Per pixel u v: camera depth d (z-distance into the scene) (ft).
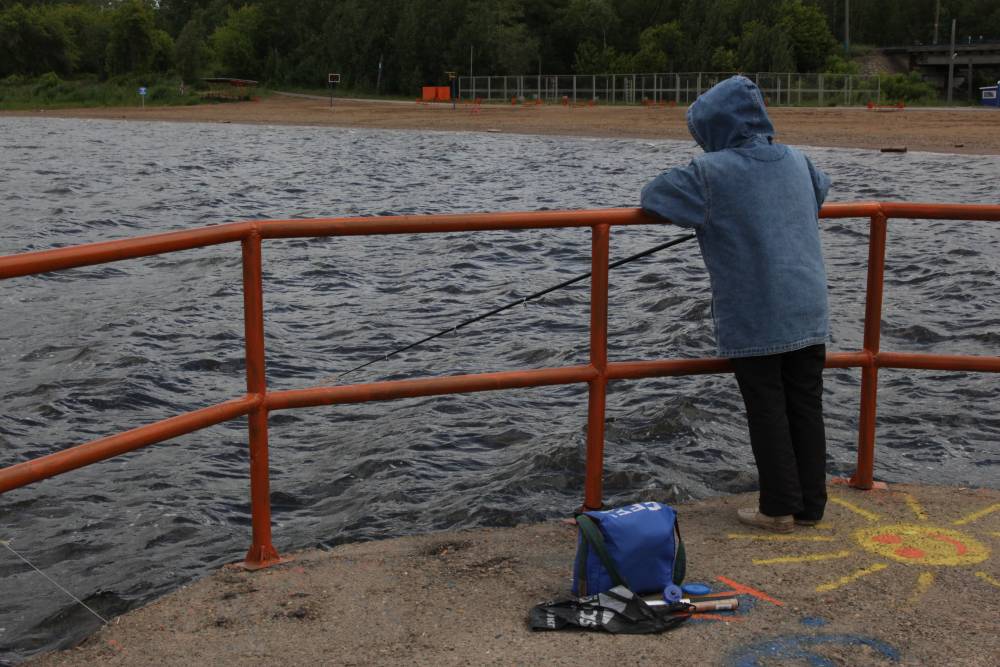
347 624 12.37
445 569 13.93
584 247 57.72
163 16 565.12
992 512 15.79
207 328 39.27
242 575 13.85
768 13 349.82
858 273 48.88
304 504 22.67
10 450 27.02
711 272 14.06
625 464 23.71
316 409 29.14
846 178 92.94
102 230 71.97
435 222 13.47
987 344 35.91
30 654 16.60
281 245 58.80
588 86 278.46
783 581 13.39
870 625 12.19
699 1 358.84
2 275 11.01
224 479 24.16
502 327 39.29
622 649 11.62
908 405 28.25
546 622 12.15
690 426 26.13
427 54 354.74
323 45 383.04
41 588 18.83
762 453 14.69
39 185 97.35
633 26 396.98
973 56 371.15
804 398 14.83
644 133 168.96
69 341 37.68
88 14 448.24
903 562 13.93
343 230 13.26
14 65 397.80
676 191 13.84
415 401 29.40
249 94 335.26
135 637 12.21
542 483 22.72
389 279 49.70
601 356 14.71
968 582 13.34
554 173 107.04
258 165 120.98
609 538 12.64
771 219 13.79
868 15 492.95
